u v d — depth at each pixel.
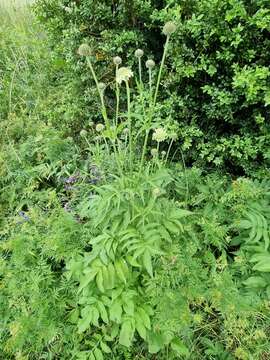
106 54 2.86
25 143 2.97
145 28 2.75
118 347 1.79
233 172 2.68
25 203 2.58
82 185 2.40
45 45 4.28
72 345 1.82
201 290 1.75
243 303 1.71
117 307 1.73
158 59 2.88
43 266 1.96
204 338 1.78
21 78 3.94
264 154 2.29
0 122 3.38
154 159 2.00
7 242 2.11
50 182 2.87
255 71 2.11
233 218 2.12
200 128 2.68
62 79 3.76
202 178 2.49
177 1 2.40
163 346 1.69
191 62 2.43
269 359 1.64
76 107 3.15
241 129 2.48
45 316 1.84
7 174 2.86
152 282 1.73
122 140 2.80
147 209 1.78
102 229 1.92
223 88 2.43
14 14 5.20
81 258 1.95
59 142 2.87
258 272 1.90
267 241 1.90
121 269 1.78
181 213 1.90
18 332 1.75
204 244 2.06
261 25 2.04
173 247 1.83
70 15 3.02
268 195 2.20
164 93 2.69
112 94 3.14
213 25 2.21
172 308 1.68
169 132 2.49
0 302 1.98
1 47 4.47
